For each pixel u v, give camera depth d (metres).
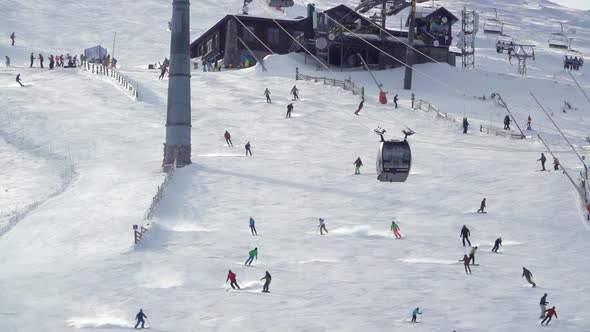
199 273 85.12
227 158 137.38
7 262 90.25
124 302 76.62
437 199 117.12
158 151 143.62
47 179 130.50
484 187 123.25
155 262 88.44
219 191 117.88
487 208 113.31
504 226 105.81
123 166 134.25
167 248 93.69
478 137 161.25
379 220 107.31
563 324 71.81
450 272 87.69
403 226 105.19
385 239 100.06
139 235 94.75
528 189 121.88
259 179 124.75
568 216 109.50
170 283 82.19
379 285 82.31
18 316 73.00
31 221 105.50
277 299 77.62
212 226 103.06
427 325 70.75
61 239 97.62
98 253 91.88
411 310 74.88
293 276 84.88
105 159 138.75
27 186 126.94
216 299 77.50
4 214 112.38
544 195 118.69
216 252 92.50
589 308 76.38
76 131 153.12
